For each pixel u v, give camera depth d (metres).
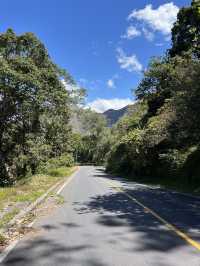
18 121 34.09
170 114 30.48
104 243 8.73
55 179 34.47
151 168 41.78
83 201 17.41
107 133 124.06
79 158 137.50
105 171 65.12
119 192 22.23
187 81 23.81
